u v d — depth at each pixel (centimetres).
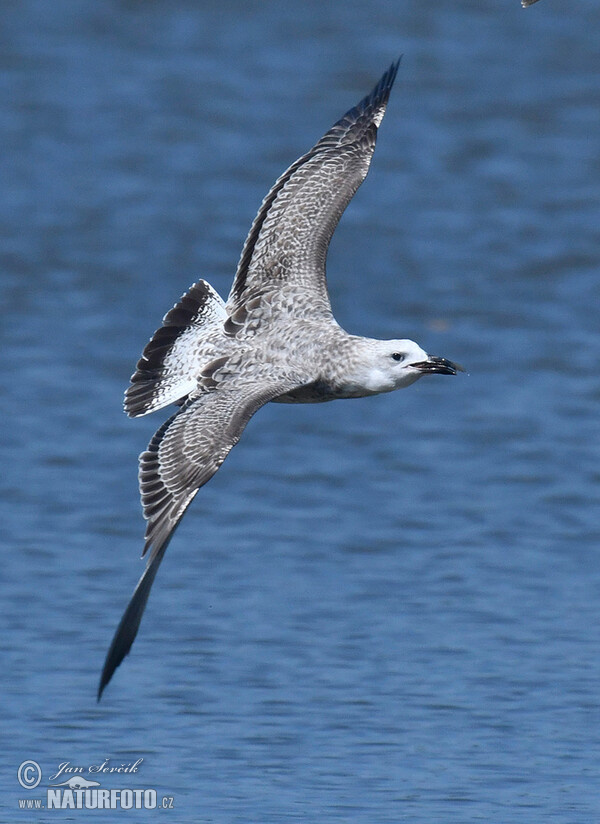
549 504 1730
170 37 3497
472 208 2730
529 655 1362
